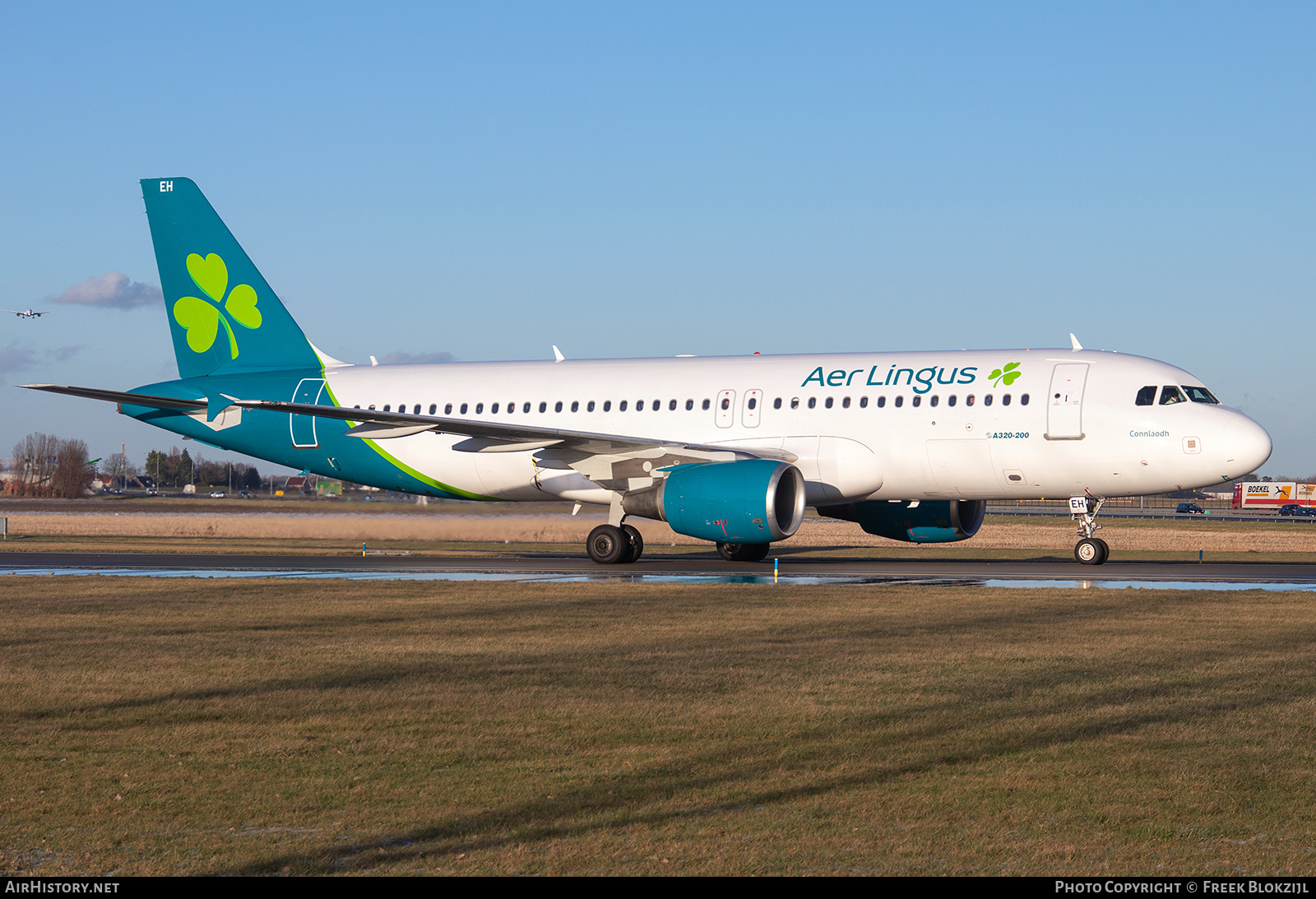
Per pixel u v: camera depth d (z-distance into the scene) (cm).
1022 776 2095
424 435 7706
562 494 7412
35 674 3153
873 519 7412
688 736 2416
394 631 4006
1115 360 6531
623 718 2586
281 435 7981
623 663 3309
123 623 4219
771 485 6228
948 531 7250
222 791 2027
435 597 5047
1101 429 6341
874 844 1748
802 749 2298
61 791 2028
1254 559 7969
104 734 2448
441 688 2944
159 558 7656
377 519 11312
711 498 6325
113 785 2069
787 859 1688
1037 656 3394
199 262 8212
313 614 4494
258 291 8169
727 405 7019
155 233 8275
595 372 7481
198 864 1672
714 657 3406
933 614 4419
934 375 6719
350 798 1981
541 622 4222
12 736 2433
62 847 1745
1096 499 6731
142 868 1659
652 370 7356
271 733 2458
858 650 3538
